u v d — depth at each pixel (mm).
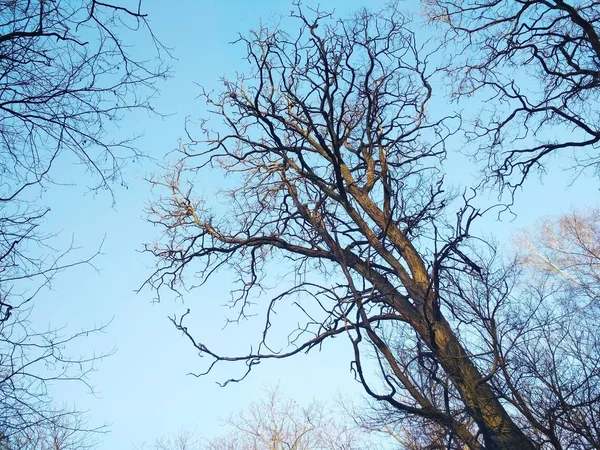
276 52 11203
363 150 11508
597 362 9148
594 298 11219
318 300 9336
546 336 9227
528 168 11250
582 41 10969
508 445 8305
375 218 10633
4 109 6414
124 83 6742
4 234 6484
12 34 6176
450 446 8539
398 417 9820
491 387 8766
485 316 8898
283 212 12008
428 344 9258
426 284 9680
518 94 11312
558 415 8383
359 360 8336
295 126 11828
